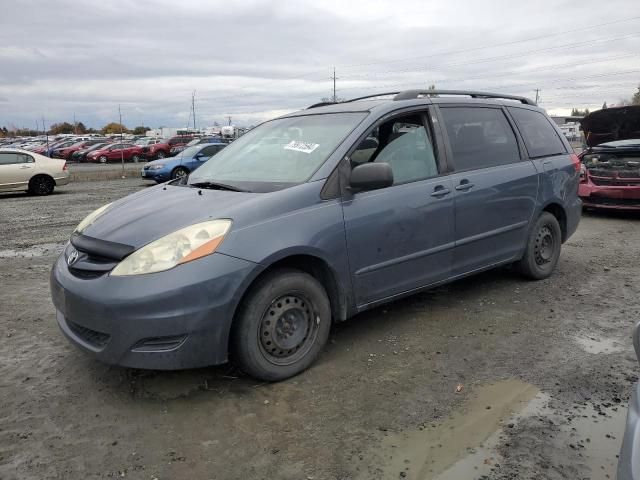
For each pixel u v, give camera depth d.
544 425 2.88
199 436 2.82
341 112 4.21
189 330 2.95
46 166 16.28
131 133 107.94
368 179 3.51
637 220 9.39
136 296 2.89
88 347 3.11
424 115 4.34
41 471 2.54
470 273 4.57
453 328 4.24
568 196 5.51
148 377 3.46
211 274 2.97
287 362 3.38
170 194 3.82
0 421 2.97
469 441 2.75
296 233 3.30
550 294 5.05
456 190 4.29
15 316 4.66
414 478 2.47
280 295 3.28
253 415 3.01
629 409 1.83
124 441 2.78
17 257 7.12
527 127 5.28
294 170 3.73
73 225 9.93
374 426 2.89
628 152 9.30
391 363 3.64
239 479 2.49
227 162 4.28
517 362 3.64
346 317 3.69
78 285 3.11
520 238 5.02
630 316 4.49
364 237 3.66
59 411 3.07
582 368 3.54
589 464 2.55
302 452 2.68
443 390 3.27
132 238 3.14
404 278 4.00
